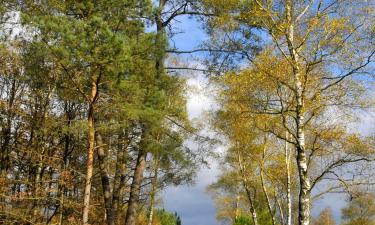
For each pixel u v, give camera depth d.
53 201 18.03
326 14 12.27
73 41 11.77
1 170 19.06
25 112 18.81
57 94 15.95
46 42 12.04
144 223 26.11
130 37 13.58
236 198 30.62
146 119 13.86
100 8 13.30
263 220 27.20
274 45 13.66
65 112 18.97
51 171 19.14
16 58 16.73
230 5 14.80
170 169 18.67
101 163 16.36
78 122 12.90
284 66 12.78
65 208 18.73
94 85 13.35
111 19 13.30
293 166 20.03
